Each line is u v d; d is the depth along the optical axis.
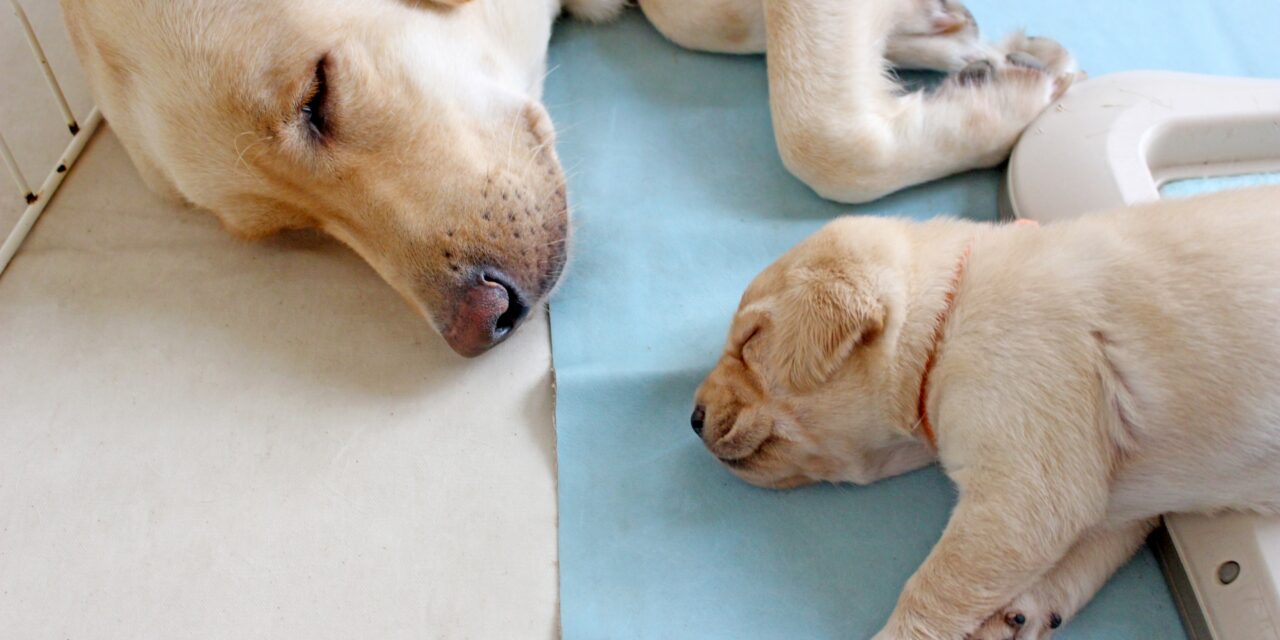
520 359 0.81
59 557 0.77
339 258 0.85
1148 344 0.68
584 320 0.81
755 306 0.73
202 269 0.85
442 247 0.74
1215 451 0.68
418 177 0.74
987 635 0.70
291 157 0.73
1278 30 0.89
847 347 0.71
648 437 0.78
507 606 0.74
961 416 0.70
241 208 0.77
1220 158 0.82
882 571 0.73
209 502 0.78
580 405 0.79
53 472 0.79
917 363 0.72
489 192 0.75
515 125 0.78
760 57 0.90
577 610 0.73
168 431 0.80
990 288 0.71
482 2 0.79
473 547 0.76
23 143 0.89
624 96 0.89
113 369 0.82
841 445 0.74
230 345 0.82
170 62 0.73
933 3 0.86
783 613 0.73
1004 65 0.84
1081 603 0.71
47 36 0.92
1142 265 0.69
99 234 0.87
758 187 0.85
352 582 0.75
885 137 0.81
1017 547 0.68
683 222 0.84
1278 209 0.70
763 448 0.74
